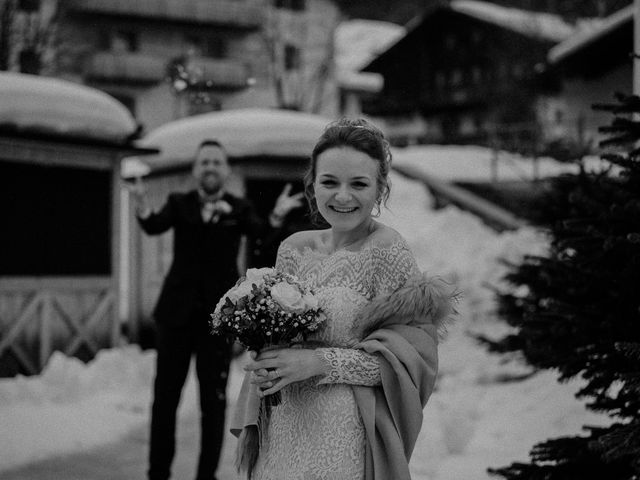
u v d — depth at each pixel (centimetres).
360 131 265
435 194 1973
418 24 4675
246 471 277
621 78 2920
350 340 260
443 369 845
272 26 3575
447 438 555
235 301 257
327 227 301
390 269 261
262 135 946
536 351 416
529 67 3303
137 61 3619
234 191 941
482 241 1327
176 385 507
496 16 4316
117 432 650
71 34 3406
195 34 3838
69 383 732
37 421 646
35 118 823
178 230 523
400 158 2492
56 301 847
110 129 883
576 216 452
